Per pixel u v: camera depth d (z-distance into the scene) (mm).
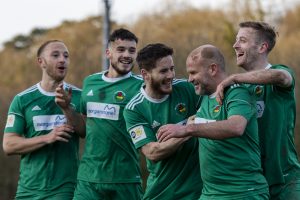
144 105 12852
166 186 12914
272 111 12000
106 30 29531
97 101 14664
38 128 15203
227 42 33250
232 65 29422
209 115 11594
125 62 14477
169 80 12500
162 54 12445
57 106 15242
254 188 11289
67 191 15062
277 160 12039
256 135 11492
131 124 12852
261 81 11375
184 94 12969
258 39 11984
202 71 11602
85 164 14836
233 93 11250
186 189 12773
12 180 31375
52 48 15125
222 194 11445
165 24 42219
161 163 12828
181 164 12750
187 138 12180
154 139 12805
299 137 27875
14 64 45562
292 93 12070
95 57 33844
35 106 15219
